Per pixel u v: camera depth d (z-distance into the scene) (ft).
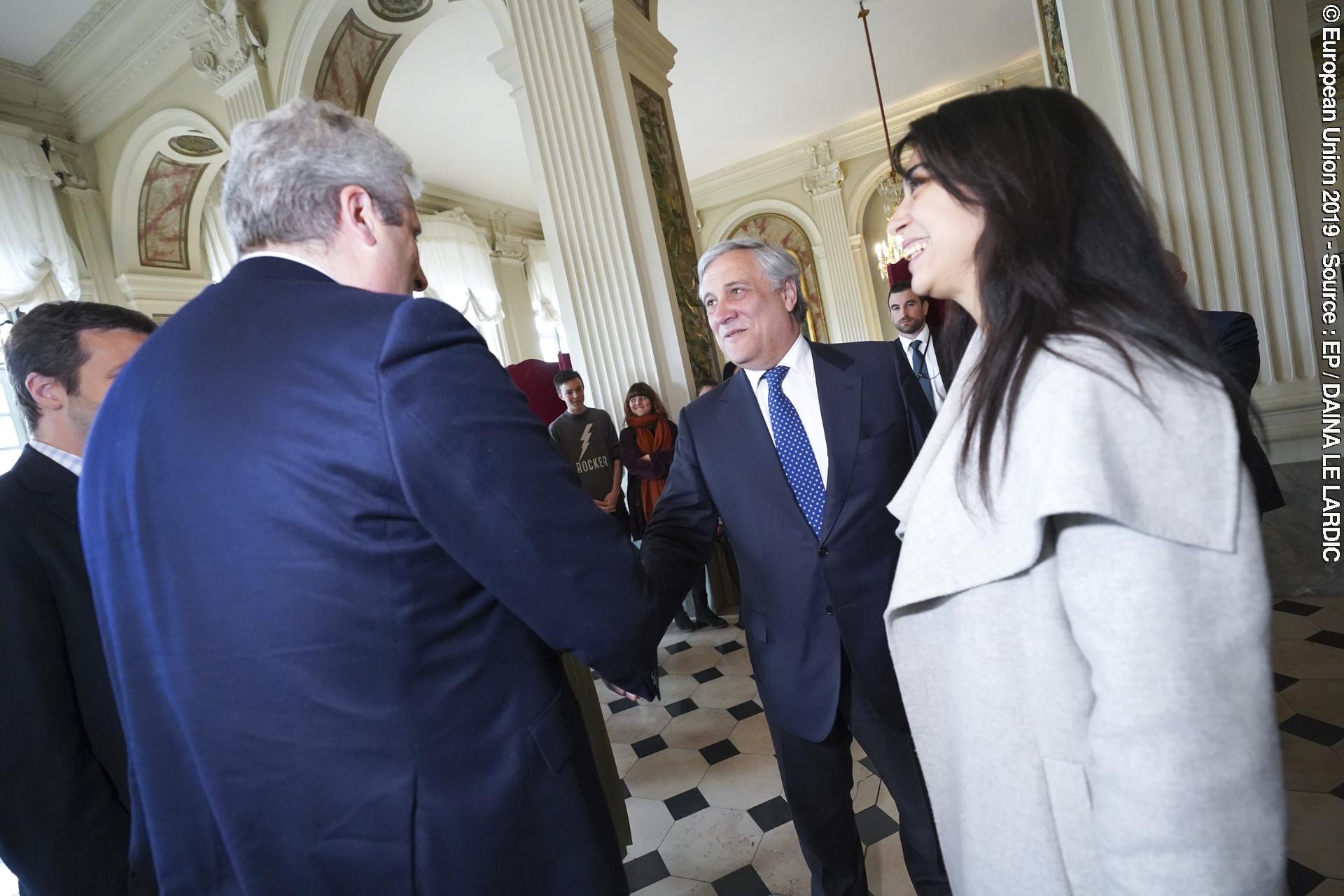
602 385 12.62
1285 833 1.64
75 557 3.27
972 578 2.07
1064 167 1.93
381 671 2.03
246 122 2.47
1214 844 1.58
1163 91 8.23
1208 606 1.62
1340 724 6.14
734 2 18.42
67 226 17.74
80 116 17.75
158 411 2.05
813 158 30.73
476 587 2.27
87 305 3.59
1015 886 2.10
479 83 19.51
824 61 22.88
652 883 5.90
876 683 3.90
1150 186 8.40
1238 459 1.68
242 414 1.99
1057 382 1.79
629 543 2.59
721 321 4.12
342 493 1.96
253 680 1.97
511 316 29.43
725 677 9.98
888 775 4.13
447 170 25.07
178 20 15.15
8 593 3.00
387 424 1.97
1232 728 1.59
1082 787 1.92
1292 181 7.98
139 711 2.12
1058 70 10.43
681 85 22.58
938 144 2.06
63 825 2.94
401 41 14.87
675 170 13.48
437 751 2.10
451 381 2.08
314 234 2.40
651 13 13.11
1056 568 1.94
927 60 24.38
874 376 4.18
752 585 4.24
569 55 11.82
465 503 2.06
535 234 32.09
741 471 4.18
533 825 2.29
